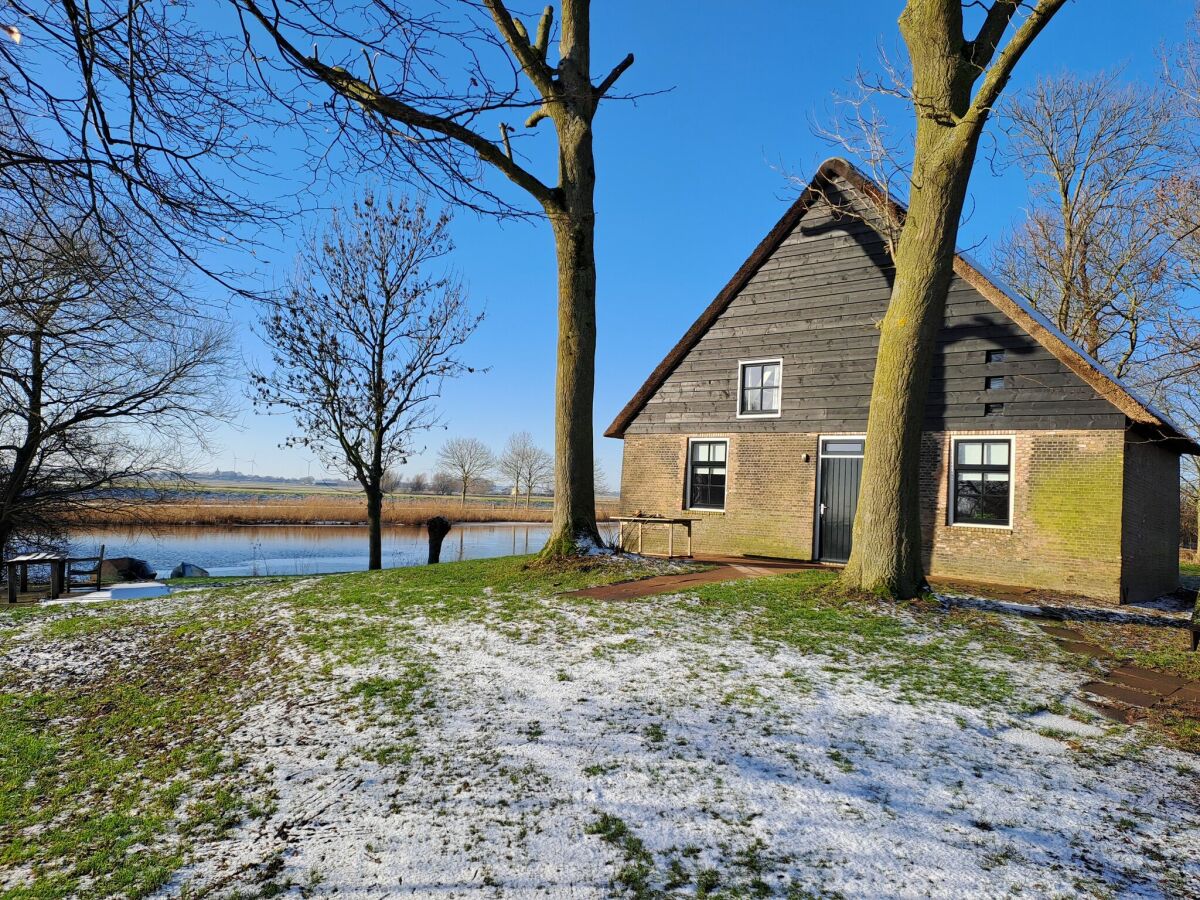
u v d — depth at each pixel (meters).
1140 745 5.16
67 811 4.84
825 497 14.64
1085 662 7.32
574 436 12.27
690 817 4.05
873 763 4.71
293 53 3.78
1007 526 12.46
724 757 4.79
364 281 19.30
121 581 19.09
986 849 3.72
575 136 11.88
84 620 11.23
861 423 14.19
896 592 9.48
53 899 3.70
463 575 12.03
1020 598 10.80
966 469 13.01
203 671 8.05
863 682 6.38
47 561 14.89
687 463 16.73
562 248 11.98
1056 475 11.97
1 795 5.17
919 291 9.41
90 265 4.42
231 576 19.42
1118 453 11.42
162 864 3.97
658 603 9.40
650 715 5.55
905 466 9.59
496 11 8.42
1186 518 30.08
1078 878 3.47
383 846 3.91
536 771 4.67
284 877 3.69
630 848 3.76
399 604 9.95
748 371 16.00
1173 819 4.06
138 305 6.48
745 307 16.03
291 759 5.23
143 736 6.22
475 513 52.66
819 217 15.05
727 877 3.49
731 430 16.00
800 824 3.96
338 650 7.89
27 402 18.31
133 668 8.48
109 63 3.59
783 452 15.22
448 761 4.90
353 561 26.08
